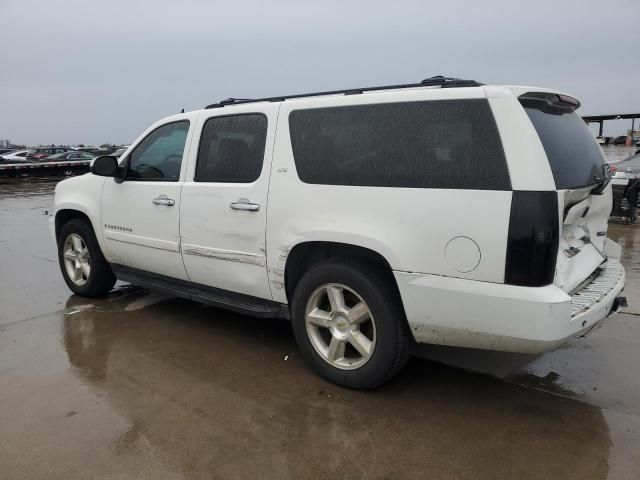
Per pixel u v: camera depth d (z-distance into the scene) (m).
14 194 17.81
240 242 3.76
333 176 3.26
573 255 3.11
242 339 4.29
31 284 6.00
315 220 3.31
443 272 2.85
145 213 4.45
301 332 3.51
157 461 2.66
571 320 2.71
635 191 9.48
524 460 2.64
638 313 4.72
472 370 3.68
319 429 2.93
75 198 5.17
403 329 3.13
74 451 2.74
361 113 3.21
